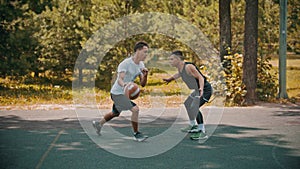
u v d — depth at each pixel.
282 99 13.08
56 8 16.88
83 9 17.12
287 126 8.95
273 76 13.55
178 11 16.80
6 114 10.39
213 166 5.94
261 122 9.40
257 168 5.86
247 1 12.52
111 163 6.07
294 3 21.45
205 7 16.30
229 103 12.09
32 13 15.90
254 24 12.51
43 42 16.38
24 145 7.13
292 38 23.11
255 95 12.52
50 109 11.20
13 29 15.49
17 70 15.38
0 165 5.92
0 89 15.55
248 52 12.48
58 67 17.27
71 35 16.81
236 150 6.87
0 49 15.40
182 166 5.94
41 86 16.78
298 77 21.19
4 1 14.99
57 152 6.68
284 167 5.91
